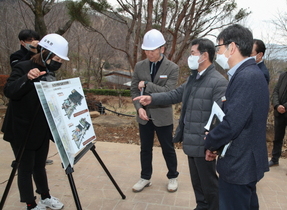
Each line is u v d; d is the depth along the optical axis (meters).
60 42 1.95
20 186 2.13
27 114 2.04
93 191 2.78
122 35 19.56
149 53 2.53
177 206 2.49
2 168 3.35
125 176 3.18
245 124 1.40
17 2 11.06
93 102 9.13
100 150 4.14
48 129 2.20
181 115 2.15
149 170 2.83
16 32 13.23
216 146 1.46
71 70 20.45
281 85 3.44
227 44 1.52
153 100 2.35
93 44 23.06
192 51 1.97
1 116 7.30
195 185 2.14
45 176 2.37
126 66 25.19
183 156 3.92
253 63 1.47
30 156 2.12
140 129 2.79
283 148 4.30
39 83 1.67
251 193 1.56
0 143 4.39
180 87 2.38
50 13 12.57
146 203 2.54
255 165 1.44
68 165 1.85
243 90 1.37
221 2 6.29
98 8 6.09
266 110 1.43
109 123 5.77
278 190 2.84
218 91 1.86
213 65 2.00
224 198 1.54
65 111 1.89
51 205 2.38
